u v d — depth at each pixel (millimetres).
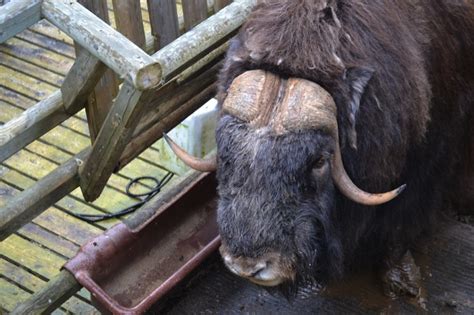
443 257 3299
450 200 3393
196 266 3107
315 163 2445
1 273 3545
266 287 2832
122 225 3174
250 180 2408
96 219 3715
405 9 2670
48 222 3721
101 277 3117
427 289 3209
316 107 2398
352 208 2727
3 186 3865
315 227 2541
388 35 2557
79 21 2678
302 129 2387
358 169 2590
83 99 2947
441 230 3381
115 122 2822
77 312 3398
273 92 2428
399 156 2662
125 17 3064
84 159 3072
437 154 2936
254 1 3131
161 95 3207
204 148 3779
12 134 2846
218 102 2605
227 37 3182
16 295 3463
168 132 3691
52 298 3041
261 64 2463
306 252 2525
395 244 3090
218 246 3156
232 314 3191
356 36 2492
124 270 3182
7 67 4438
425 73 2693
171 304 3230
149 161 3959
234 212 2436
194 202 3332
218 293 3254
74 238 3660
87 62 2797
